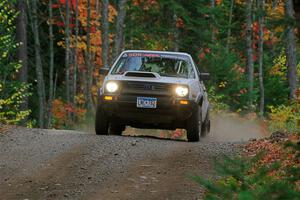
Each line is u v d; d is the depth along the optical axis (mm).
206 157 28359
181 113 34438
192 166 26469
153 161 27531
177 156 28625
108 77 35406
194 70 37000
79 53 101875
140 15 97438
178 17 95125
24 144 31859
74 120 77062
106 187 23172
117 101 34469
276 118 61844
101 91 35125
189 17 91438
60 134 35375
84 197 21812
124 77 34906
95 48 96438
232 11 107250
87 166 26594
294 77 77688
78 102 99312
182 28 100312
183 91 34375
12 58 64562
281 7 104688
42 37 103062
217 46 77188
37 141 32656
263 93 82625
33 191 22781
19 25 63312
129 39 106938
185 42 98125
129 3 95125
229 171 12883
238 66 79062
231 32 106625
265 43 99500
